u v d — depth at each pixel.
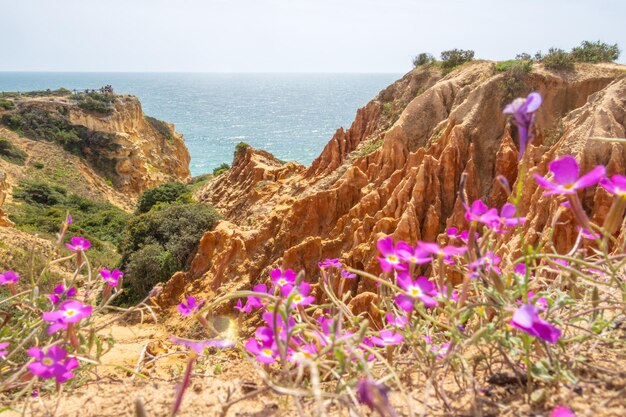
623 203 1.66
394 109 27.97
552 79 19.42
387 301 2.42
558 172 1.71
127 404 2.32
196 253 23.14
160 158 77.88
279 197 30.58
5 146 55.94
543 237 2.36
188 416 2.16
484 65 22.81
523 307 1.58
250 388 2.41
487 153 18.69
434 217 16.75
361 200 18.91
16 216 40.12
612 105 15.71
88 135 65.81
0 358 2.48
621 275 2.48
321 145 167.25
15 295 2.86
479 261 1.77
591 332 1.93
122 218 42.84
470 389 2.01
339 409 1.90
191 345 1.81
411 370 2.26
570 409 1.67
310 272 17.53
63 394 2.56
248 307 2.74
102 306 2.75
